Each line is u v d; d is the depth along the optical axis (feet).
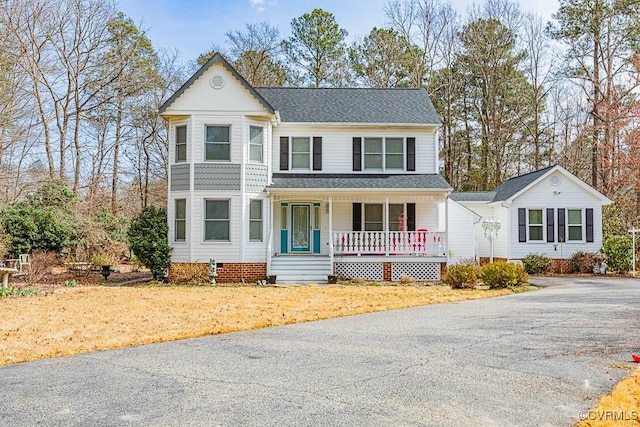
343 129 69.82
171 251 63.21
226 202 63.31
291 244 70.18
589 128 106.11
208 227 63.10
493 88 119.96
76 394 18.49
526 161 123.65
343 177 68.59
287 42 133.69
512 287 53.93
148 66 112.68
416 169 69.97
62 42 100.32
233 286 58.95
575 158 117.39
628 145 96.27
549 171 78.64
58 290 53.67
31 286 56.80
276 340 27.91
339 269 65.05
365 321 34.04
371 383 19.47
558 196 79.25
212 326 31.86
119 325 32.35
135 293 50.98
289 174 69.15
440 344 26.43
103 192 109.91
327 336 28.91
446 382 19.48
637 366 21.40
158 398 17.94
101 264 70.18
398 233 65.72
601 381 19.34
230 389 18.92
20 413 16.55
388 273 64.90
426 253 65.46
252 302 43.42
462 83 126.00
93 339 28.04
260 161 64.80
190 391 18.72
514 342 26.68
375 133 69.92
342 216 70.44
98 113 110.01
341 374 20.79
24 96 89.86
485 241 85.30
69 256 73.87
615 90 105.50
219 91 63.26
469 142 127.44
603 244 78.43
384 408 16.61
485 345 26.05
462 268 55.31
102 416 16.19
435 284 61.21
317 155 69.51
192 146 62.85
